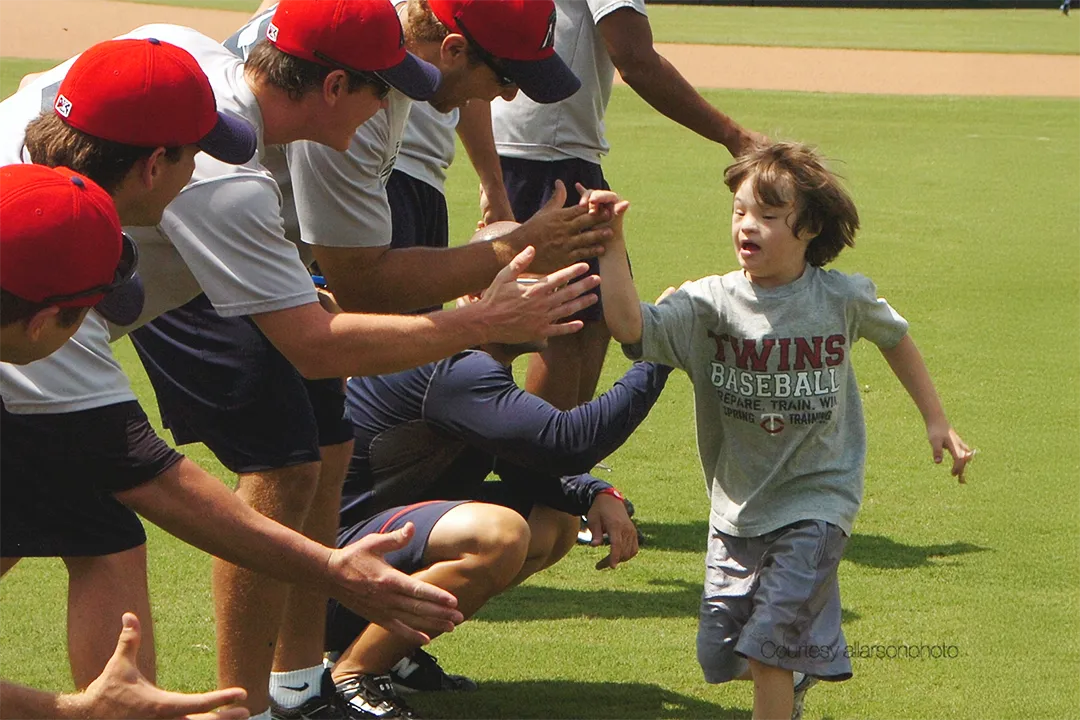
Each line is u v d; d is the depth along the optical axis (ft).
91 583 16.60
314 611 20.84
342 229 20.81
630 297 21.01
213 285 18.07
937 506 32.37
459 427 22.02
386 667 21.76
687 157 89.81
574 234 21.07
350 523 23.39
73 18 169.99
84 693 13.94
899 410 40.32
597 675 23.77
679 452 36.94
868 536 30.35
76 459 16.10
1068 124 111.45
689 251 61.82
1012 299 54.70
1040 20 225.97
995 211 74.33
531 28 21.08
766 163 20.72
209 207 17.83
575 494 23.73
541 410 21.68
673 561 29.40
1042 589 27.45
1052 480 34.30
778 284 21.20
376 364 18.24
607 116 107.45
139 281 16.69
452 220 66.23
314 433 20.26
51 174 14.05
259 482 20.04
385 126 20.89
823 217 20.84
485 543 20.97
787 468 21.07
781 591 20.22
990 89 136.15
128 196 16.03
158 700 14.01
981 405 40.73
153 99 15.62
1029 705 22.34
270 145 19.69
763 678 20.24
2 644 23.76
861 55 159.74
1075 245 65.62
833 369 21.03
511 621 26.07
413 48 21.48
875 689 22.97
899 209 74.33
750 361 20.98
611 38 31.12
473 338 18.28
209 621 25.22
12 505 16.29
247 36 21.62
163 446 16.55
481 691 23.06
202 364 19.94
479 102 31.22
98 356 16.29
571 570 28.81
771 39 175.52
